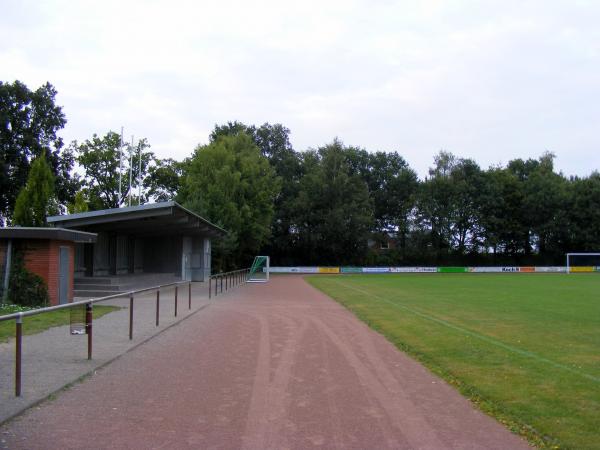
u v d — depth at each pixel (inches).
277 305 852.6
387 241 3371.1
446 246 3120.1
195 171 2197.3
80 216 1002.7
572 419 244.8
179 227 1302.9
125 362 373.4
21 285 697.6
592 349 442.3
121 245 1371.8
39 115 2017.7
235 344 458.3
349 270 2881.4
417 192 3171.8
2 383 299.9
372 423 241.1
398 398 285.9
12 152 1934.1
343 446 210.5
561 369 357.7
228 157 2224.4
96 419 241.1
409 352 423.8
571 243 3043.8
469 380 323.3
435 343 466.3
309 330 553.6
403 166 3457.2
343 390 302.2
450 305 860.6
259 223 2332.7
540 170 3203.7
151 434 221.9
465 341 478.3
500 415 252.4
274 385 312.2
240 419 245.1
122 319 609.0
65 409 256.5
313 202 2901.1
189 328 557.0
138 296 973.2
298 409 263.0
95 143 2573.8
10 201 1945.1
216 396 285.7
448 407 268.7
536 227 3031.5
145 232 1393.9
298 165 3171.8
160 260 1542.8
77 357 379.6
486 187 3036.4
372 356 409.1
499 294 1133.1
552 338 502.6
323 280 1902.1
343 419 247.0
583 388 304.2
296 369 358.3
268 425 236.7
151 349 428.1
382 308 802.2
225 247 1988.2
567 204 2994.6
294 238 3002.0
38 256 706.8
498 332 541.6
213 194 2021.4
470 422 243.6
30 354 387.5
